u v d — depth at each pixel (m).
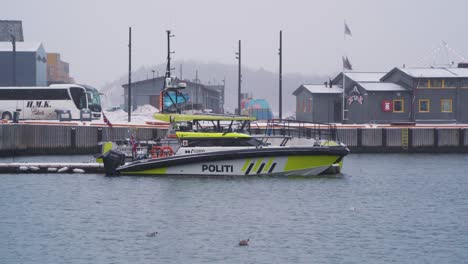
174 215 34.41
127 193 40.03
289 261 27.08
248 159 44.53
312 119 91.62
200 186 41.94
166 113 47.19
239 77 83.31
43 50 140.38
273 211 35.62
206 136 44.75
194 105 79.44
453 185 46.78
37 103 89.75
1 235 30.73
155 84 122.75
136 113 105.06
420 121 84.25
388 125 76.75
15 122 73.25
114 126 70.06
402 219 34.56
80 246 28.97
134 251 28.27
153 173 45.44
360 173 52.84
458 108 84.62
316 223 33.25
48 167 49.12
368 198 40.41
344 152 45.22
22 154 68.81
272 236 30.66
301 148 44.66
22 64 131.62
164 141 45.94
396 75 88.25
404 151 74.38
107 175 46.19
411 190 44.12
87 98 90.12
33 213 35.16
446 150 74.88
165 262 26.84
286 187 42.19
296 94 99.62
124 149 47.56
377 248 29.00
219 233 31.08
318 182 44.94
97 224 32.69
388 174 52.56
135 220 33.44
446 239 30.52
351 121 88.31
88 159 62.84
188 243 29.42
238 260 27.16
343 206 37.56
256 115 126.56
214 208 36.03
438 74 85.56
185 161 44.53
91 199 38.53
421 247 29.20
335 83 95.69
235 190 40.81
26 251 28.27
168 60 49.22
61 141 69.56
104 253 27.98
